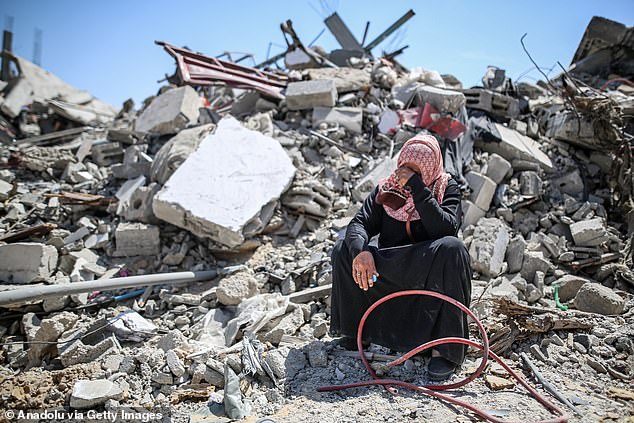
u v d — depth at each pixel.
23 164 5.82
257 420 2.53
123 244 4.39
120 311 3.72
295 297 3.75
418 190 2.84
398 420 2.41
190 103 6.14
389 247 3.04
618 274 4.09
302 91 6.15
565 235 4.56
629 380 2.80
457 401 2.53
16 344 3.45
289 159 4.87
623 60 8.11
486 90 6.15
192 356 3.07
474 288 3.85
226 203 4.38
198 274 4.02
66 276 4.11
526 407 2.49
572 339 3.16
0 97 9.84
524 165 5.34
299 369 3.01
